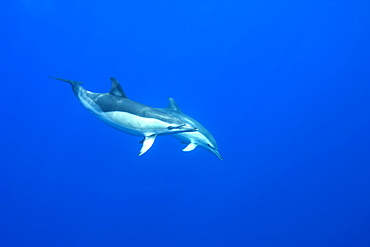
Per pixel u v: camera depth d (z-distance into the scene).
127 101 5.98
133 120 5.67
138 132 5.75
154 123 5.56
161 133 5.70
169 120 5.66
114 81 5.99
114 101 5.94
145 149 5.35
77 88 6.57
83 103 6.38
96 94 6.29
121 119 5.77
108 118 5.93
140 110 5.73
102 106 5.99
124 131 5.94
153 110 5.84
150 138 5.57
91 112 6.26
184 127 5.74
